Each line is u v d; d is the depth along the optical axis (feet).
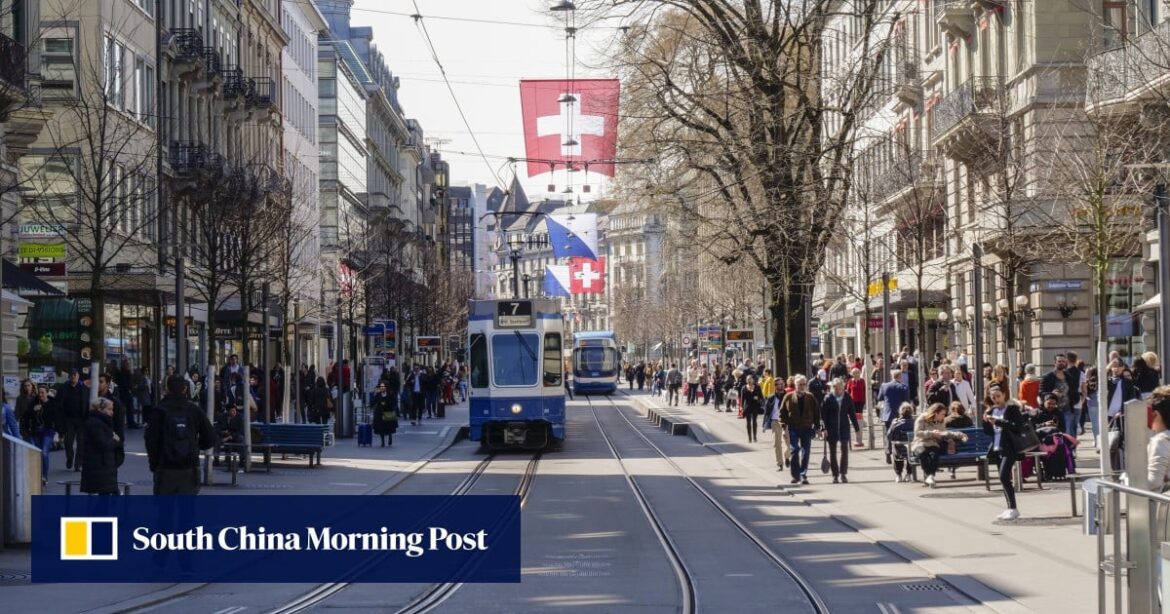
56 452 120.57
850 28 140.46
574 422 200.03
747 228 114.83
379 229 294.25
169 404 55.26
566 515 77.10
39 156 130.62
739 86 112.88
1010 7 145.69
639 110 114.21
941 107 155.53
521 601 46.98
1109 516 35.14
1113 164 84.89
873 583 50.44
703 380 244.01
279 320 181.27
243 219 128.77
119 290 141.79
